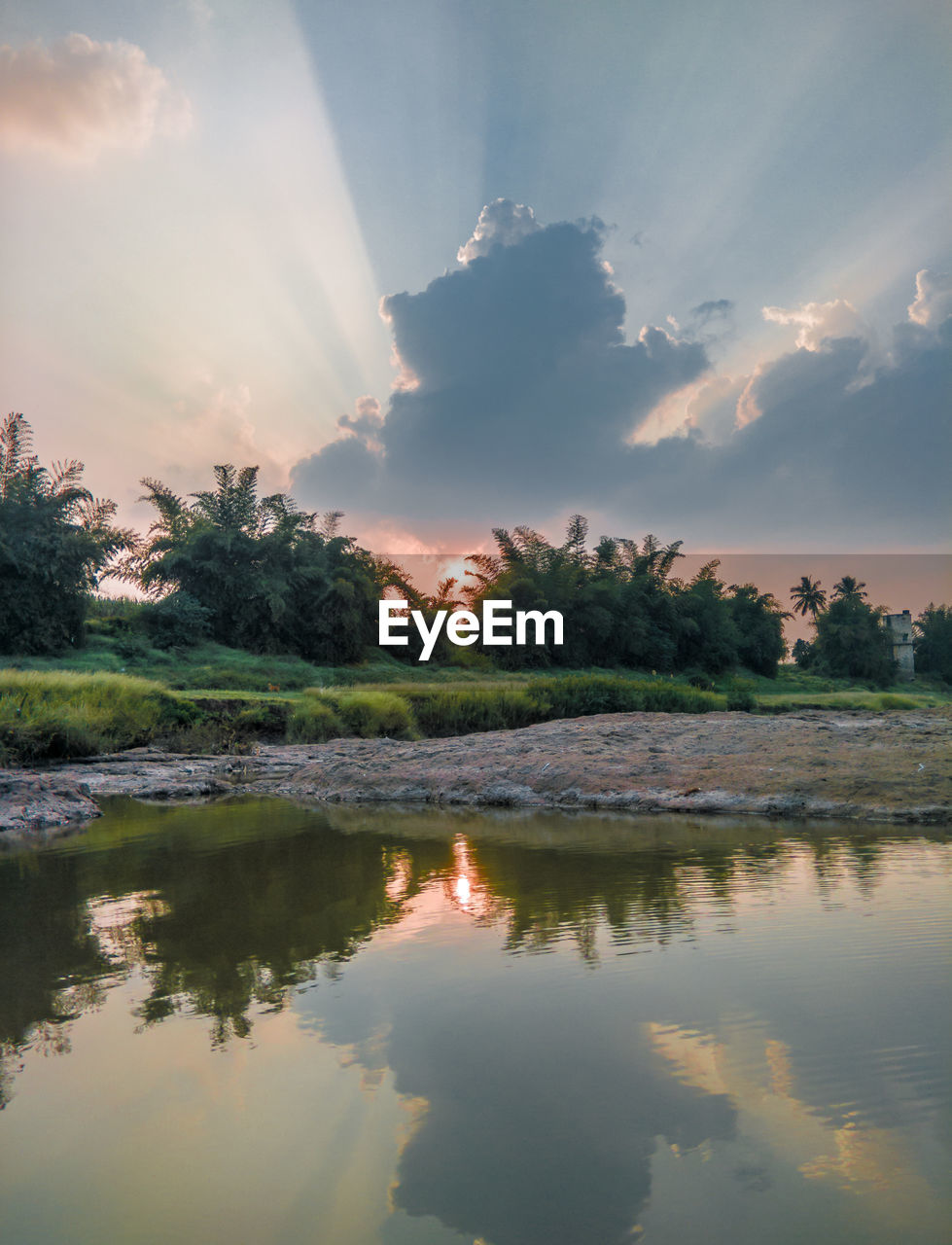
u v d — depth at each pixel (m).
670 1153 1.59
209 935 3.37
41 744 12.22
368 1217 1.41
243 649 36.59
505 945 3.06
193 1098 1.91
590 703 18.30
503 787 8.20
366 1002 2.52
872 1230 1.34
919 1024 2.19
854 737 9.06
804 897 3.65
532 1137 1.67
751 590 64.81
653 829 5.94
